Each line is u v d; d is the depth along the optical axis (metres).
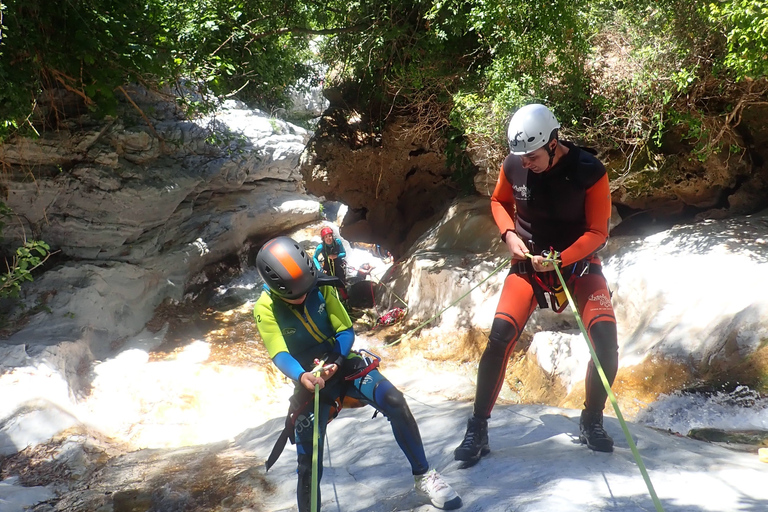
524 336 7.39
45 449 5.39
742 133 7.07
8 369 6.16
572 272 3.12
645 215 7.85
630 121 6.64
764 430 4.02
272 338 2.89
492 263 8.50
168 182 9.29
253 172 11.78
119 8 7.47
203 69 8.87
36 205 8.09
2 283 7.09
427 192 11.95
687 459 3.03
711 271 5.77
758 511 2.39
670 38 6.29
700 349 5.11
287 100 15.54
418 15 8.78
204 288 10.50
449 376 7.27
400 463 3.76
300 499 2.87
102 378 7.08
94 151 8.48
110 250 8.80
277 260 2.76
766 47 4.91
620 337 6.14
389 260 14.82
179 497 4.20
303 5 10.00
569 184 3.03
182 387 7.18
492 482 3.02
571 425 3.71
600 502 2.58
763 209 7.12
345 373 2.96
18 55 6.84
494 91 7.46
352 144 11.28
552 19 6.43
